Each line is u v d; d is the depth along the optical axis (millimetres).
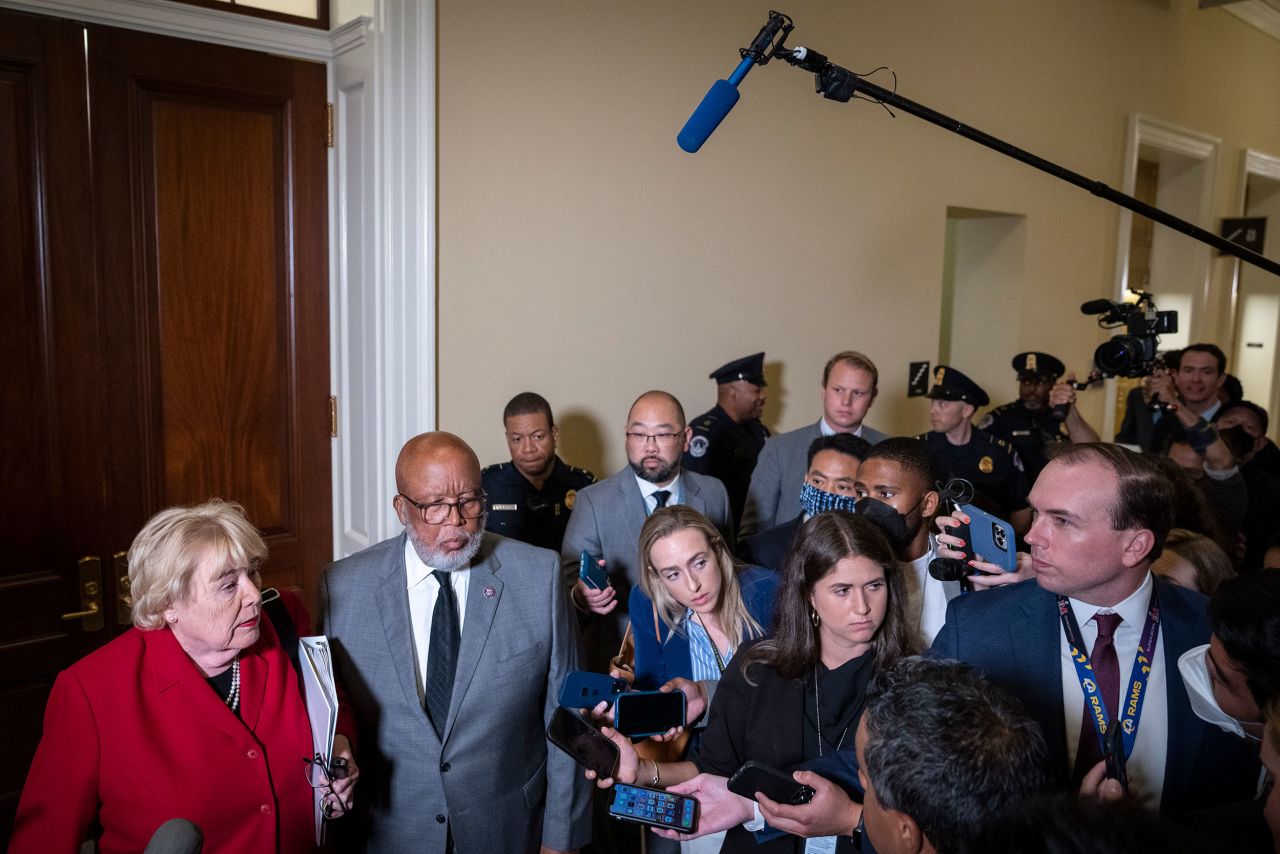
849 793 1495
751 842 1624
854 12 3957
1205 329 6383
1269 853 1059
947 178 4488
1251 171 6590
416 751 1747
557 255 3172
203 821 1477
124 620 2656
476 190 2951
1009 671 1462
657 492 2711
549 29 3059
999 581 1632
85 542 2576
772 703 1625
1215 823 1172
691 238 3549
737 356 3768
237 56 2746
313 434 3018
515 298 3084
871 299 4254
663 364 3525
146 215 2617
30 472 2486
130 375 2627
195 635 1481
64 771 1434
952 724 1040
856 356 3111
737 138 3641
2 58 2350
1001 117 4691
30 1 2355
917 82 4266
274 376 2918
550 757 1906
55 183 2453
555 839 1877
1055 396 3658
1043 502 1395
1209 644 1338
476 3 2881
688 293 3568
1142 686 1398
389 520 2844
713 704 1709
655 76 3361
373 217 2777
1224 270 6527
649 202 3402
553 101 3098
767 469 3205
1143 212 2373
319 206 2955
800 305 3971
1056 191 5094
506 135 2998
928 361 4578
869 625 1538
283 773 1561
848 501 2277
